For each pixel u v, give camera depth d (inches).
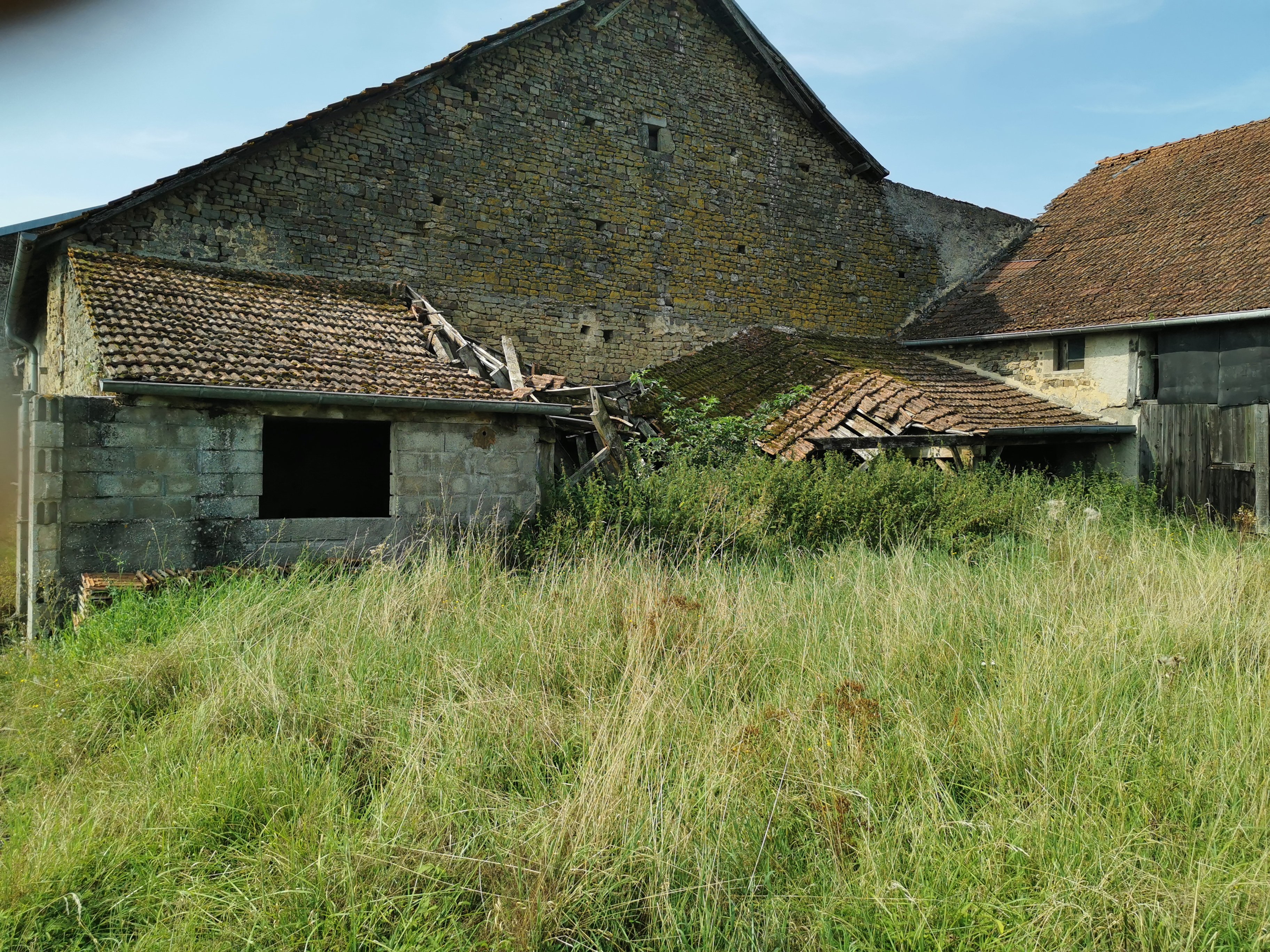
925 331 702.5
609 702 180.5
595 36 585.0
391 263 504.1
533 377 473.4
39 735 185.3
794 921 123.9
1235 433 509.4
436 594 257.1
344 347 387.5
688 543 345.1
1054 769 153.2
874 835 137.1
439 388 366.3
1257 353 502.9
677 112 622.2
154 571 298.4
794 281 676.7
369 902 123.0
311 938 115.6
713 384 557.0
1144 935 114.3
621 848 132.3
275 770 155.7
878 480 416.5
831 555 334.0
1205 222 605.0
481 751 161.9
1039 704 172.2
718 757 154.8
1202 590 243.3
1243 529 455.5
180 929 118.8
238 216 456.4
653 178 609.9
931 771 147.6
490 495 378.6
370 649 212.5
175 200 438.9
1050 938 114.8
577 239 575.5
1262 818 134.3
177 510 310.5
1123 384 565.0
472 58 526.9
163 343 331.0
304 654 207.0
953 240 765.3
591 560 301.9
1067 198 757.9
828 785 145.7
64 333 440.5
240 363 335.6
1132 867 124.2
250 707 182.5
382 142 501.4
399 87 497.7
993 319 651.5
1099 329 564.1
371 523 348.8
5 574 412.2
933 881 124.9
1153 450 550.0
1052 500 459.5
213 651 212.7
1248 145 652.7
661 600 233.6
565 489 389.4
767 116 669.9
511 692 183.5
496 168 543.2
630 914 124.4
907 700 178.9
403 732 171.9
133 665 203.6
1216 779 146.5
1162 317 531.8
